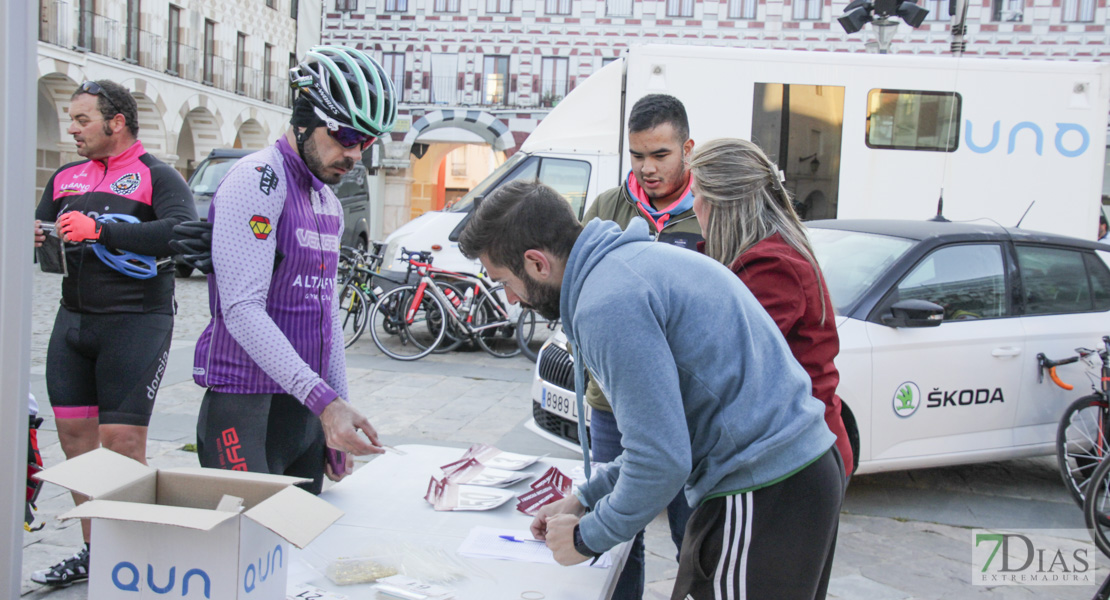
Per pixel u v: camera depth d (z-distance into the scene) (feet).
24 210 4.51
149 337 9.71
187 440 16.89
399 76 109.40
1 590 4.62
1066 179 27.09
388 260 29.12
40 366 23.15
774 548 5.39
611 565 5.72
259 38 101.91
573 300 5.28
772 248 6.72
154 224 9.28
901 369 14.14
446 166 124.26
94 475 4.94
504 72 108.47
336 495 6.93
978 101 26.81
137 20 81.25
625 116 27.48
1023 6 95.20
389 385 23.77
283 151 7.12
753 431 5.26
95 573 4.55
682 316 5.16
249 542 4.55
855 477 16.81
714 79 26.30
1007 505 15.44
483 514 6.61
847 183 26.76
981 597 11.41
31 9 4.43
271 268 6.81
